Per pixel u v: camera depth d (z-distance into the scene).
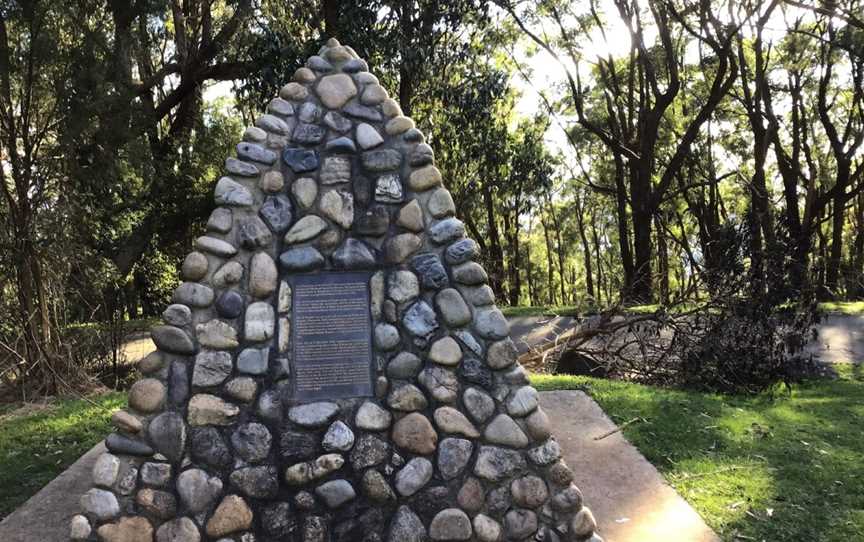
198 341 3.38
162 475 3.25
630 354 8.85
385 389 3.47
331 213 3.56
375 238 3.59
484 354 3.54
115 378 8.53
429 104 11.85
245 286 3.46
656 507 4.29
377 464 3.41
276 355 3.44
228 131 15.12
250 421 3.37
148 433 3.28
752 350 7.78
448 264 3.60
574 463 4.95
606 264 32.41
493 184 13.33
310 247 3.54
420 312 3.54
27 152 7.77
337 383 3.46
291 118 3.67
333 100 3.70
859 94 19.19
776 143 18.58
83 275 8.62
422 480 3.41
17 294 7.83
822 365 9.39
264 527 3.29
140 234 13.86
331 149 3.63
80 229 8.66
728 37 15.43
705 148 22.67
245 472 3.31
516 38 17.44
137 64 13.72
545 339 10.88
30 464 5.02
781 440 5.50
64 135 7.96
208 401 3.34
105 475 3.22
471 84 11.60
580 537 3.46
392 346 3.50
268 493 3.31
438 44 11.29
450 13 10.46
